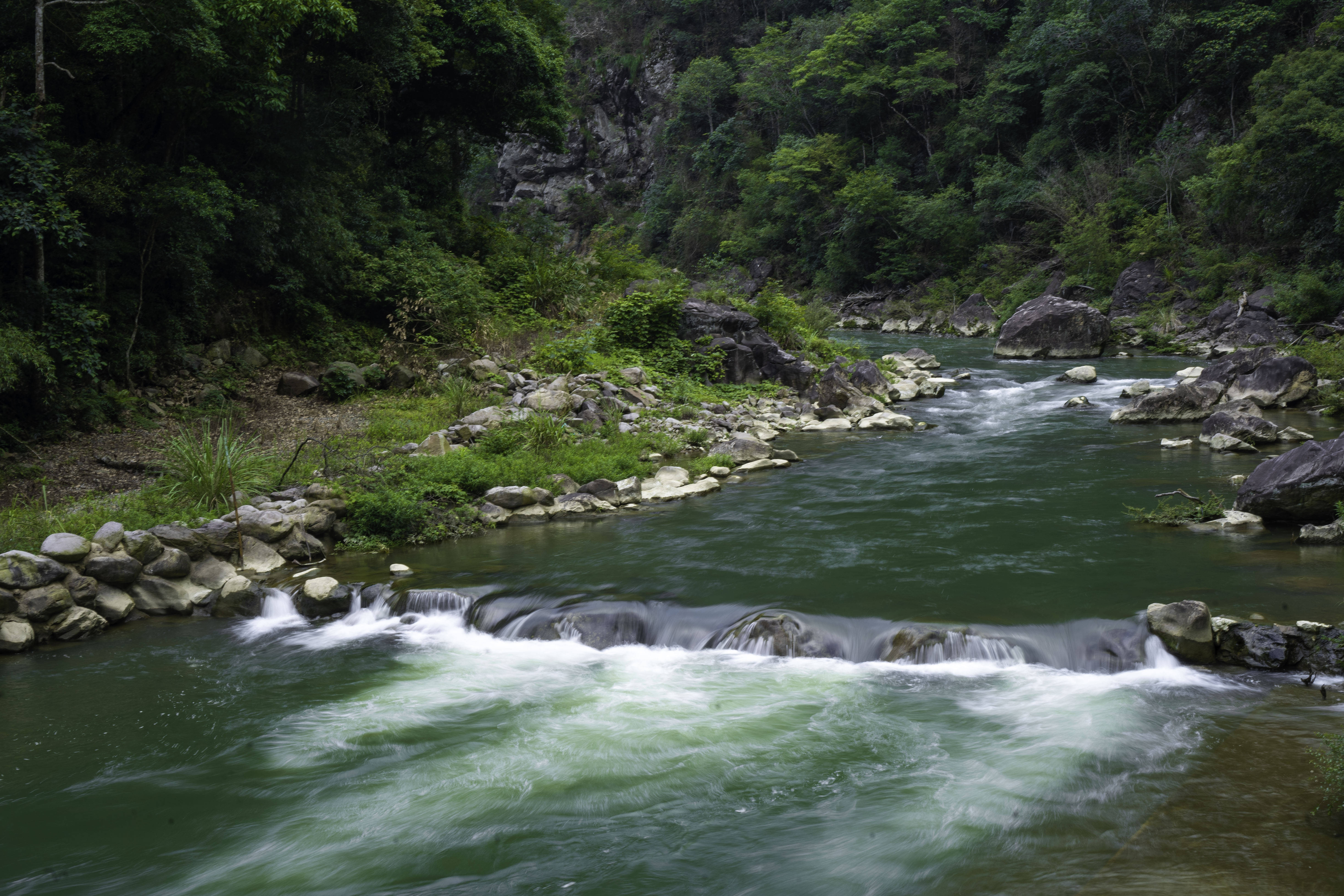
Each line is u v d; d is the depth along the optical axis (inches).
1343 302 1171.3
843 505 494.3
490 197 3961.6
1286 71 1311.5
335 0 765.9
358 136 996.6
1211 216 1480.1
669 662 311.0
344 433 599.5
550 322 928.3
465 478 509.4
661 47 3634.4
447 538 458.3
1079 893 173.8
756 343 917.2
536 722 267.0
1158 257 1590.8
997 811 209.0
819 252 2605.8
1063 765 227.3
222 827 215.9
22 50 597.3
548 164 3791.8
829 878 187.8
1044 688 274.2
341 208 884.6
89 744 259.4
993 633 298.5
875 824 206.8
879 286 2393.0
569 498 510.6
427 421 631.8
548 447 579.8
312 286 827.4
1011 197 2080.5
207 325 729.0
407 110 1217.4
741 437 637.3
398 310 826.8
